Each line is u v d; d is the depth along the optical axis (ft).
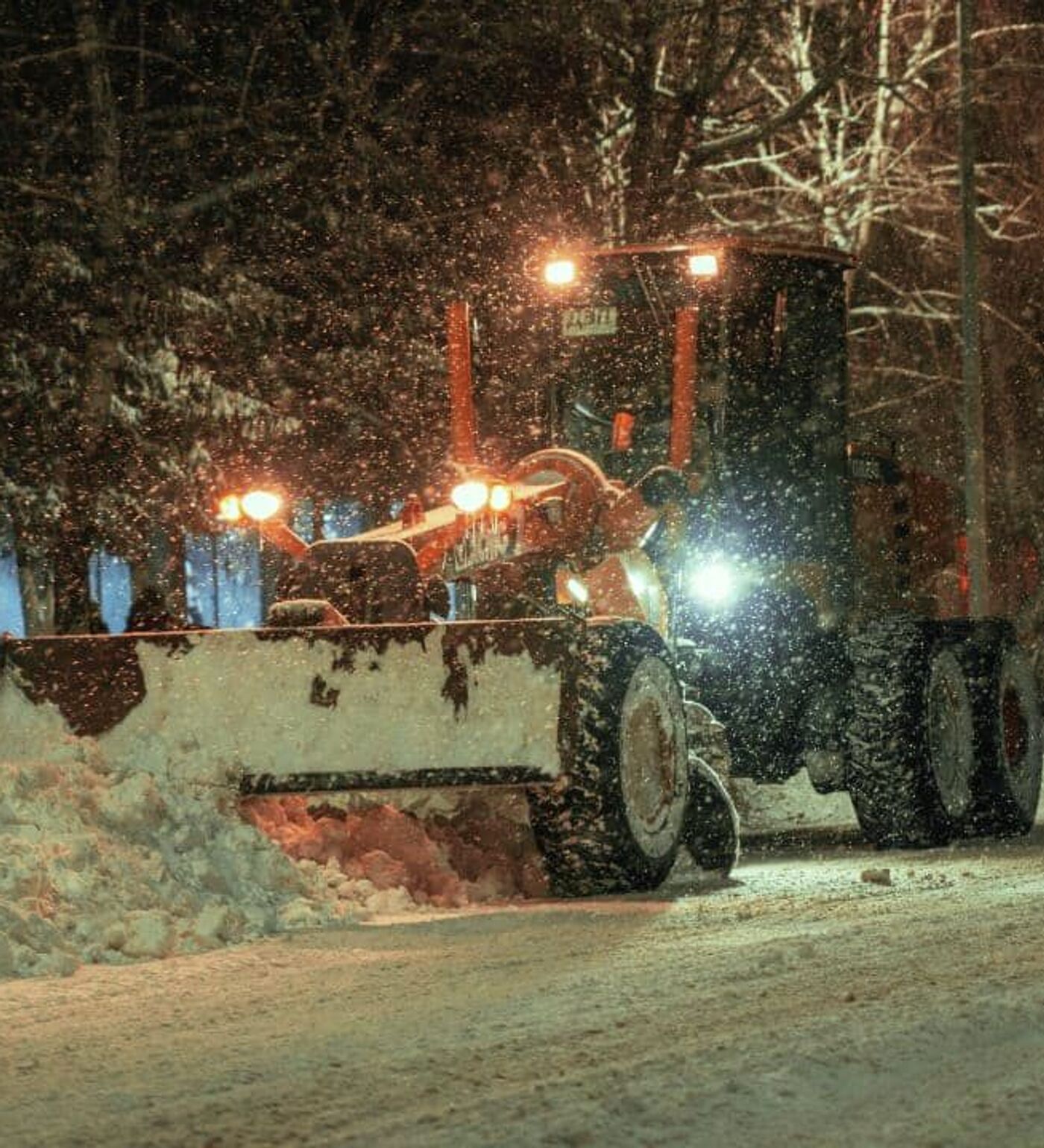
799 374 64.90
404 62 124.36
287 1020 33.24
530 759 49.65
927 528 75.77
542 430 64.28
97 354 107.65
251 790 50.14
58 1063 30.07
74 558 113.09
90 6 111.45
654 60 132.98
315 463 121.80
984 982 34.60
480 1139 24.14
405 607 54.29
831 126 160.45
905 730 64.69
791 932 42.60
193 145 117.50
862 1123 24.94
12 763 45.73
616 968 38.06
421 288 120.98
